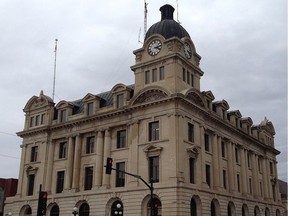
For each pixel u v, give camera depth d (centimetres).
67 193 5588
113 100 5569
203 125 5338
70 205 5494
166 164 4669
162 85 5047
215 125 5744
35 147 6372
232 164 6062
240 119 7012
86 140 5772
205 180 5084
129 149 5131
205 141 5488
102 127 5547
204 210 4869
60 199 5647
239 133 6488
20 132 6519
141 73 5344
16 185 7600
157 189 4612
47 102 6353
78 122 5806
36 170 6119
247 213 6216
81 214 5403
